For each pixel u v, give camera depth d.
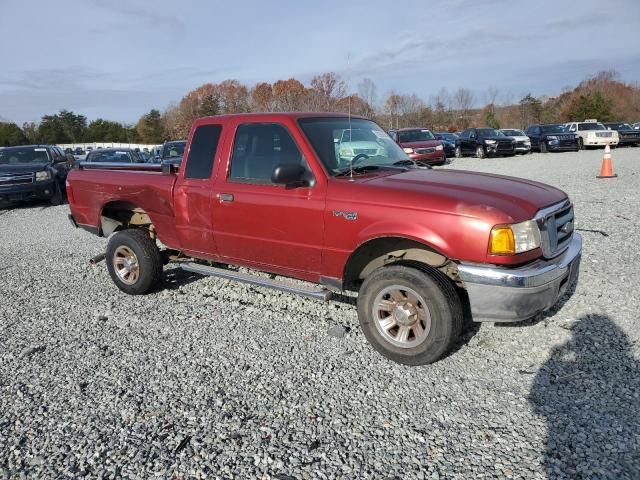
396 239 4.13
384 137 5.28
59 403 3.62
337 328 4.55
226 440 3.13
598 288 5.26
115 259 5.88
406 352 3.91
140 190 5.59
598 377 3.63
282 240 4.52
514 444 2.97
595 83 69.31
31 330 5.00
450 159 26.45
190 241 5.29
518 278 3.53
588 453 2.85
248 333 4.68
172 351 4.38
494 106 67.75
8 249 8.84
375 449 2.99
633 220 8.34
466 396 3.50
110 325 5.02
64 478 2.86
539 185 4.42
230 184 4.82
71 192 6.38
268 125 4.63
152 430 3.26
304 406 3.46
